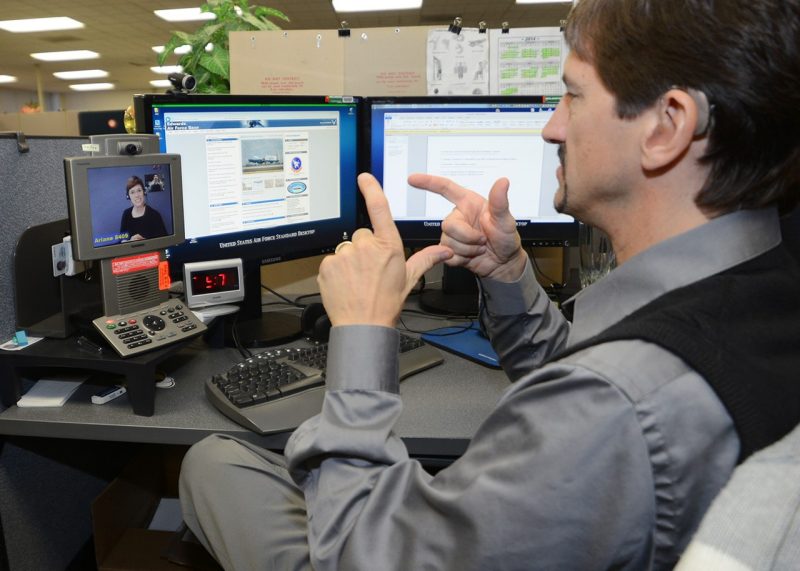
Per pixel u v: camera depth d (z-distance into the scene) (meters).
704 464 0.34
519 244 0.74
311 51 1.30
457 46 1.28
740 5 0.37
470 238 0.71
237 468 0.76
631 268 0.44
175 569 1.08
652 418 0.34
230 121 1.01
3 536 0.96
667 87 0.40
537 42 1.28
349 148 1.18
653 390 0.34
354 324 0.52
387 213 0.55
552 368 0.39
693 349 0.34
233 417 0.76
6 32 7.60
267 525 0.72
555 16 7.31
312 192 1.15
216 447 0.79
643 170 0.43
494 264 0.74
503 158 1.18
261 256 1.10
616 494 0.35
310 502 0.53
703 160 0.41
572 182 0.48
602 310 0.46
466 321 1.19
